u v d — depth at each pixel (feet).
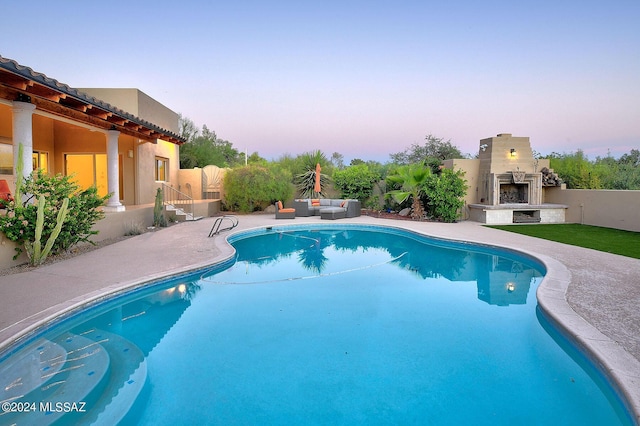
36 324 14.57
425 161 58.23
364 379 12.53
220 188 65.67
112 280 20.70
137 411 10.61
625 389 10.16
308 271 27.58
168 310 19.08
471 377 12.66
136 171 49.39
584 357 13.15
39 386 11.48
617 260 26.48
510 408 10.95
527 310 19.25
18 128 25.09
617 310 16.47
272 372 12.93
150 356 14.07
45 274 21.88
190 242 33.58
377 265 29.66
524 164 51.80
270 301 20.61
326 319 17.94
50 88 23.31
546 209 49.96
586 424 10.23
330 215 52.80
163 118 60.64
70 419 10.06
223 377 12.62
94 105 28.32
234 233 39.45
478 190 54.29
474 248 34.96
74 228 27.35
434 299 21.07
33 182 25.04
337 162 109.91
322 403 11.15
